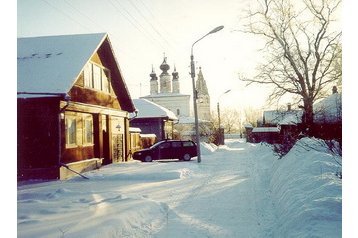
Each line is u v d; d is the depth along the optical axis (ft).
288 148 56.29
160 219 27.37
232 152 118.32
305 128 61.00
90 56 58.95
